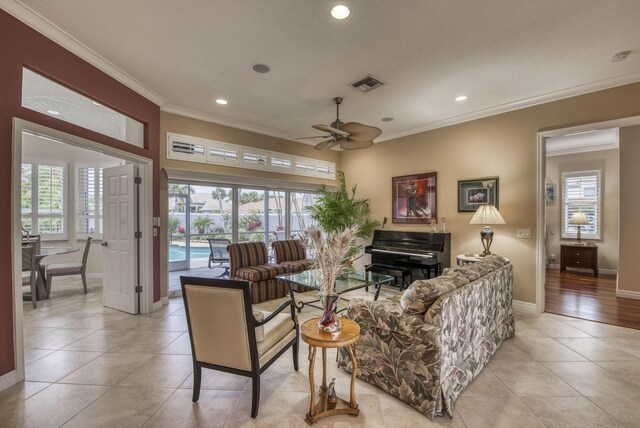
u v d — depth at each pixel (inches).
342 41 105.6
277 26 97.6
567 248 250.1
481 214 152.4
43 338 120.6
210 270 198.2
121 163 234.5
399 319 80.4
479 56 115.0
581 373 95.3
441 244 183.2
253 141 208.4
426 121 191.8
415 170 208.4
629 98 131.0
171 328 131.2
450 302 77.9
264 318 80.9
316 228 80.1
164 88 145.0
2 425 71.3
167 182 167.2
